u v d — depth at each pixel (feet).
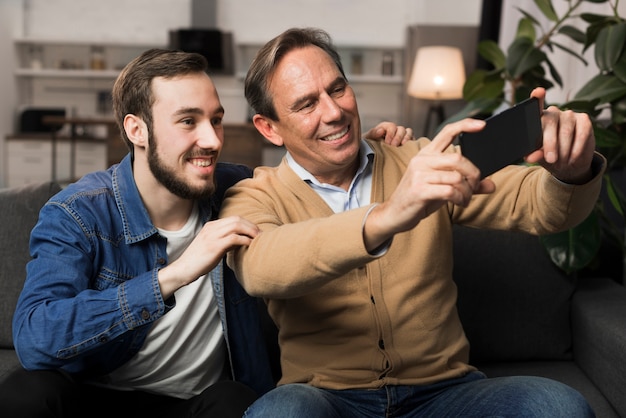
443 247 5.02
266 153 23.45
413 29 23.61
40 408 4.26
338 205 5.17
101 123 22.03
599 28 7.67
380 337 4.84
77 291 4.60
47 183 6.50
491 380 4.71
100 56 26.48
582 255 6.36
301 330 5.00
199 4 25.77
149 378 5.09
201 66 4.83
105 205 4.94
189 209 5.16
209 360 5.17
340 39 26.43
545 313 6.50
